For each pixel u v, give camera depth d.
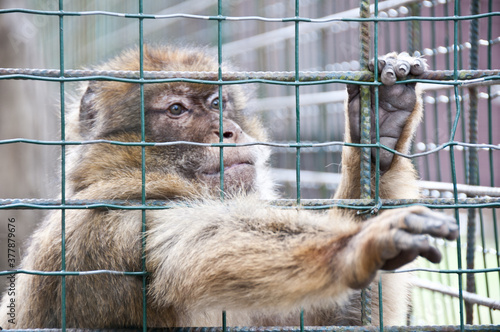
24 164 9.91
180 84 5.19
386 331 3.80
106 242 4.42
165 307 4.32
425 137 6.42
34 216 9.02
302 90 9.80
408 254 3.07
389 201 3.95
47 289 4.80
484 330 3.76
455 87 3.80
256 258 3.71
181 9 12.17
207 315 4.75
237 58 10.88
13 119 9.87
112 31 13.48
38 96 10.35
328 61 8.84
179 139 5.14
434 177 8.52
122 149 5.09
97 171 5.09
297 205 3.84
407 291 5.60
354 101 4.30
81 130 5.64
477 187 5.25
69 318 4.56
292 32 9.29
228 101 5.78
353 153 4.70
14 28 10.05
